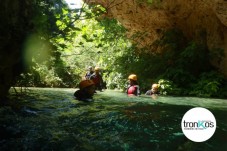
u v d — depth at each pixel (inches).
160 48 587.8
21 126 158.7
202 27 504.4
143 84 488.1
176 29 561.0
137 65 547.8
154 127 164.7
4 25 151.0
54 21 194.4
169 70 493.0
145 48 594.6
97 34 223.6
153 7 538.6
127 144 133.6
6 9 149.0
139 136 146.5
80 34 211.5
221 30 459.5
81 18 211.2
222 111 237.5
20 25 165.2
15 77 219.9
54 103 252.7
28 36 173.5
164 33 569.3
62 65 218.5
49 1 194.1
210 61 486.0
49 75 560.7
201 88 440.1
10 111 195.6
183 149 128.3
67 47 199.0
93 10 204.5
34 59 204.2
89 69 470.9
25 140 135.3
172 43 538.6
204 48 487.8
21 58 189.6
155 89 386.9
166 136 147.0
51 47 191.9
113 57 617.0
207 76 460.4
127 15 599.8
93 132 152.6
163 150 126.7
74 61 682.8
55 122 172.6
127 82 522.6
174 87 454.0
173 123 175.3
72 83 618.5
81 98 297.9
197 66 493.4
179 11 521.7
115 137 143.9
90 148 127.5
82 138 141.1
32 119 177.5
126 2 562.6
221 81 442.9
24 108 211.5
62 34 195.2
